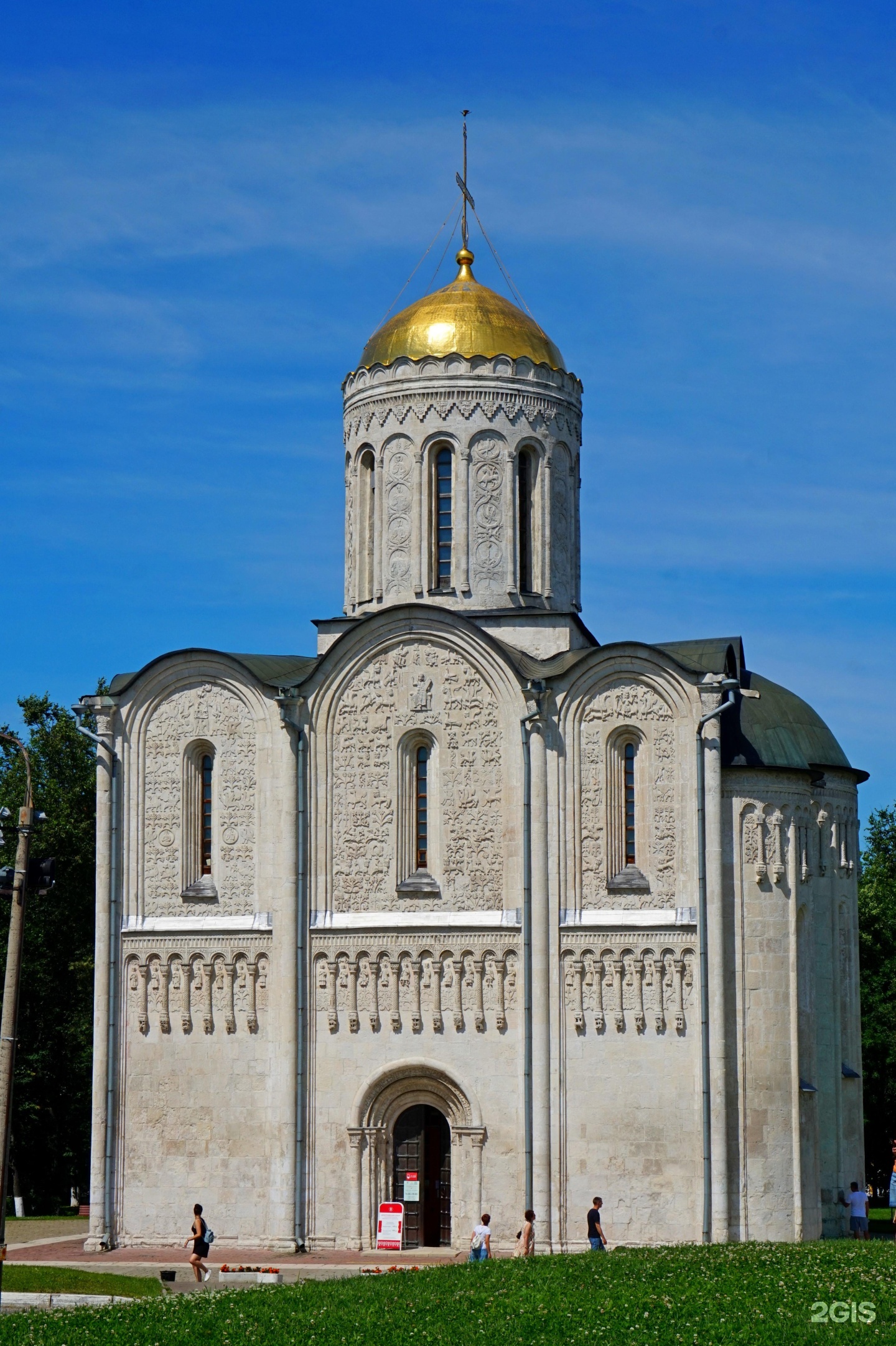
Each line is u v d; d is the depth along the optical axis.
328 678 57.62
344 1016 55.94
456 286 64.06
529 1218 50.66
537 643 59.09
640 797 55.25
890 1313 37.00
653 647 55.19
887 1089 84.25
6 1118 39.69
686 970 53.91
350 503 62.88
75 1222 65.69
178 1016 57.22
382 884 56.44
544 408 61.66
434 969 55.47
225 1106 56.38
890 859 94.06
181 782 58.34
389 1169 55.62
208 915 57.56
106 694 59.19
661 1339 35.72
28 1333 37.81
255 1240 55.44
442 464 61.16
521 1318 37.72
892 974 84.44
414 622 57.25
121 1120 57.06
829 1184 58.88
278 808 57.28
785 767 55.81
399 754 56.91
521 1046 54.56
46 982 81.38
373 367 61.97
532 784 55.44
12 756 86.44
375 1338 36.75
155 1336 37.44
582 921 54.66
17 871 40.50
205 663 58.53
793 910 55.31
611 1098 53.81
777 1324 36.25
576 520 63.84
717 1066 53.28
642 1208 53.22
